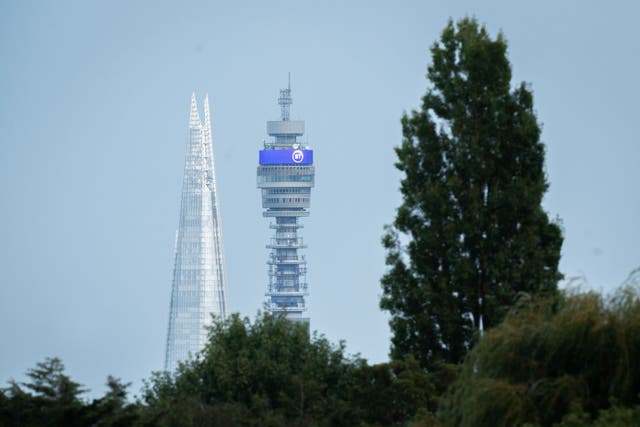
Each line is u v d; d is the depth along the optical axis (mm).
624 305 172250
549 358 171500
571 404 162125
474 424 168500
